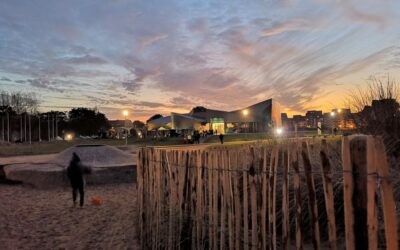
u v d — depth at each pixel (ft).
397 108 23.43
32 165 56.49
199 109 237.66
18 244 23.26
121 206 35.24
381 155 8.59
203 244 15.99
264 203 12.60
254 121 207.92
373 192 8.74
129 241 23.32
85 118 362.53
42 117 283.18
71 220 29.81
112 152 61.87
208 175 15.80
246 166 13.60
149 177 21.79
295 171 11.27
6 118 241.96
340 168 16.60
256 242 12.95
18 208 35.29
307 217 16.89
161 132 242.99
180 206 17.92
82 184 35.96
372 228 8.73
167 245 18.90
